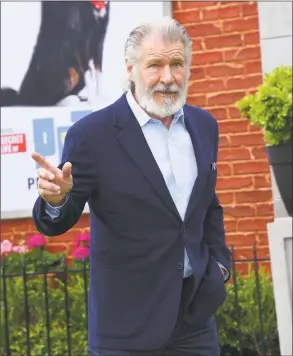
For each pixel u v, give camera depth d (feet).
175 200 11.23
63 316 20.90
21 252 22.88
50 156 24.13
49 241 24.00
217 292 11.44
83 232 23.82
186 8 23.67
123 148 11.05
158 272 11.00
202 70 23.49
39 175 10.03
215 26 23.47
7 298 21.44
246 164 23.07
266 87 16.58
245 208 23.02
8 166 24.27
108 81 23.86
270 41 22.70
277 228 14.60
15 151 24.25
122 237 11.01
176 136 11.58
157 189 10.95
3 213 24.23
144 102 11.01
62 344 20.45
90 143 10.99
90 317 11.40
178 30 11.10
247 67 23.20
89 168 10.96
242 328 19.97
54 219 10.61
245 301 20.27
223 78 23.35
